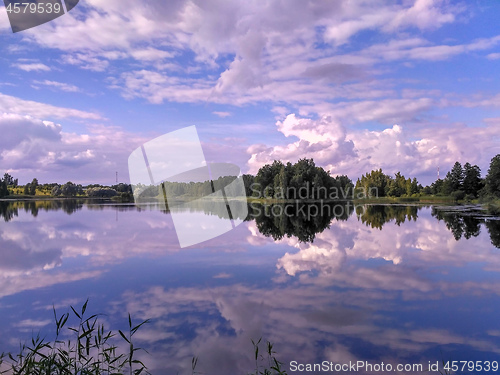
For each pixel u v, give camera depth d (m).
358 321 5.71
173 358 4.37
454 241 14.77
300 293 7.30
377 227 20.56
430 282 8.30
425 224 21.77
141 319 5.76
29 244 13.95
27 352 4.32
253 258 11.05
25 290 7.53
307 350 4.68
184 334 5.15
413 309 6.34
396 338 5.11
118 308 6.35
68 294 7.23
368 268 9.77
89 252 12.09
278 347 4.76
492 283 8.16
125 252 12.03
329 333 5.21
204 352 4.51
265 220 26.34
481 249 12.93
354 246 13.69
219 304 6.54
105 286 7.84
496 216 27.20
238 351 4.54
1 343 4.71
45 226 20.03
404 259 11.15
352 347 4.75
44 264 10.22
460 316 5.97
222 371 3.97
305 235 16.98
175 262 10.42
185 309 6.29
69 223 21.47
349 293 7.29
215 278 8.54
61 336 5.02
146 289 7.56
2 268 9.71
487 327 5.51
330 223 23.53
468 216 27.44
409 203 57.78
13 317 5.85
